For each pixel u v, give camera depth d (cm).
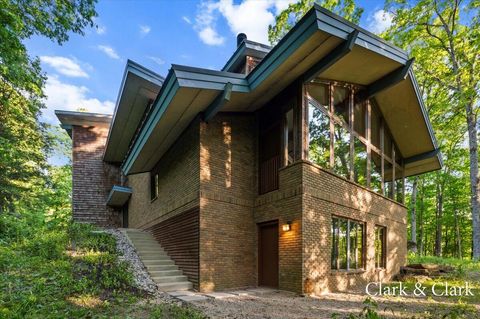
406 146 1410
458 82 1645
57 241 998
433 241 3038
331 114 950
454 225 2725
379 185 1210
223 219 920
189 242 927
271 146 970
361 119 1089
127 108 1391
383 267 1149
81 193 1911
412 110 1185
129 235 1273
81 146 1962
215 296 755
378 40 782
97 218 1920
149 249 1134
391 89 1098
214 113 858
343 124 993
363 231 1041
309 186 813
